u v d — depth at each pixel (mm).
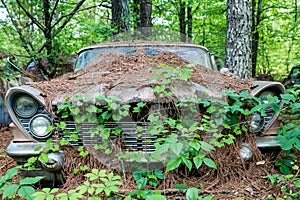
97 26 6531
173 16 11992
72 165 2479
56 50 6770
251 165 2664
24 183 1885
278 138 2504
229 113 2607
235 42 4953
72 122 2471
